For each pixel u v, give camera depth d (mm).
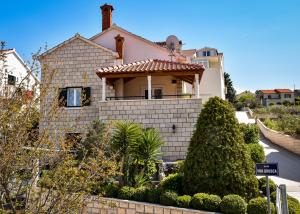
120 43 20984
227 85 64000
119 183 11094
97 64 20141
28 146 5379
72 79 20125
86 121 18953
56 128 6078
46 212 4895
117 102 16516
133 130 11594
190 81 19906
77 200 5164
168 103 16141
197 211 8672
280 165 17531
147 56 21922
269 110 40750
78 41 20516
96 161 5738
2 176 4891
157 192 9773
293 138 21703
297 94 88875
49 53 20562
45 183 5242
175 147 15719
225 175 9164
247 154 9656
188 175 9750
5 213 4742
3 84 6172
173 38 23203
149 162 11812
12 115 5254
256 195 9219
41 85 6102
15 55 23984
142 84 20109
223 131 9664
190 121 15820
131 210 9711
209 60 33969
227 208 8375
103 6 23781
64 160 5355
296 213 7852
